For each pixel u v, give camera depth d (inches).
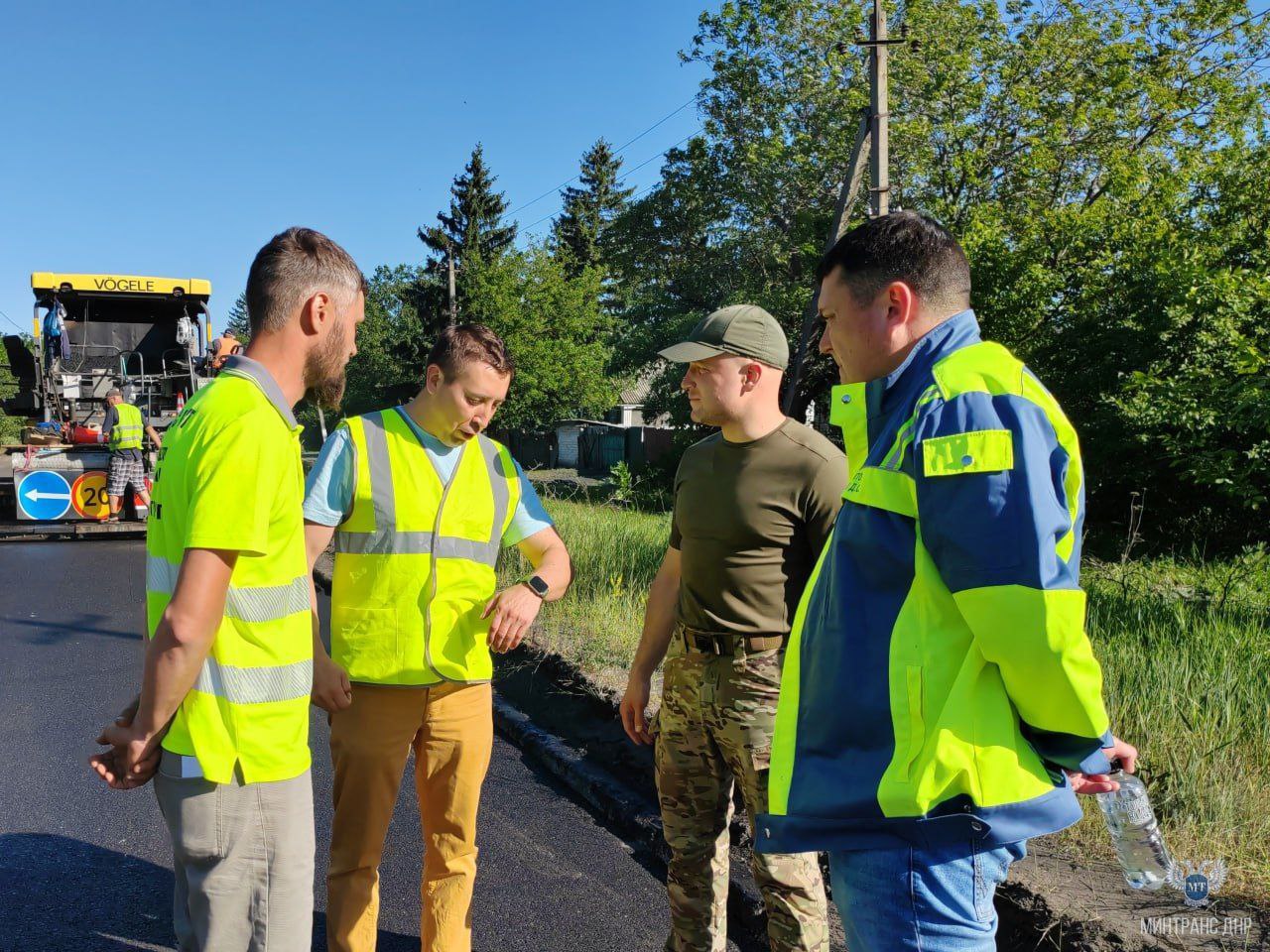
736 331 93.6
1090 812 129.8
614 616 261.1
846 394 69.7
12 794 165.9
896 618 61.8
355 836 103.0
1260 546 404.8
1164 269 499.2
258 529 70.1
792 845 65.1
